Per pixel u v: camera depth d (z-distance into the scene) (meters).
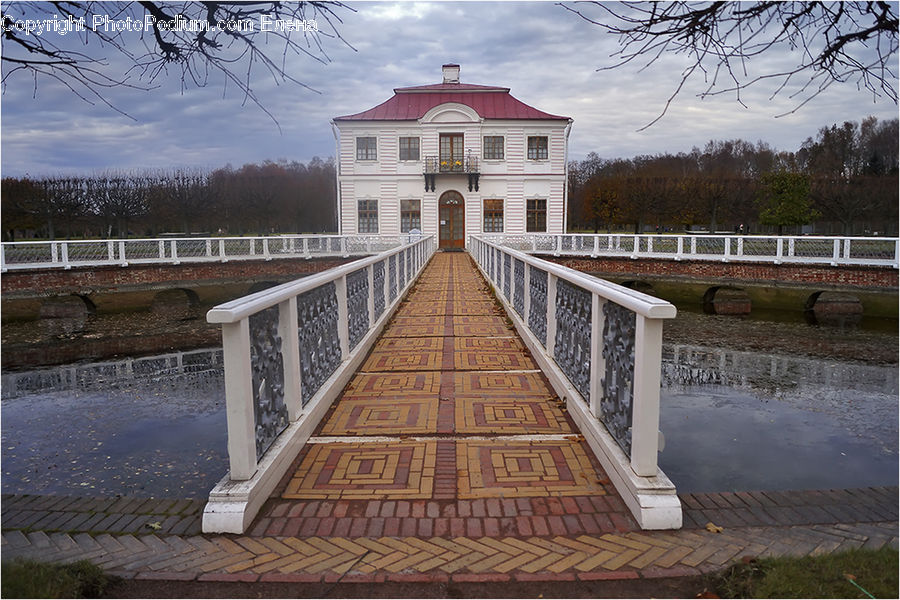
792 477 5.48
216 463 5.72
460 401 5.10
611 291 3.56
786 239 19.11
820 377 10.31
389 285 9.85
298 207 49.62
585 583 2.56
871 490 3.74
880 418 7.54
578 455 3.93
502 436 4.28
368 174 32.16
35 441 6.45
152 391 9.07
